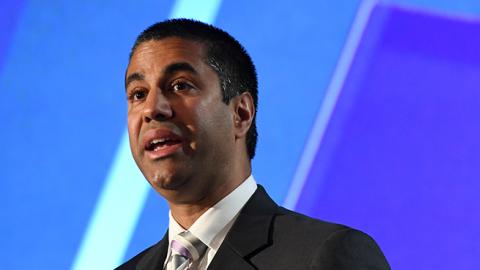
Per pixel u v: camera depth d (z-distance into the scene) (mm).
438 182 6176
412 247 6129
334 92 6387
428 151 6219
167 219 6297
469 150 6191
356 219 6199
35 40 6609
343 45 6445
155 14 6633
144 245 6270
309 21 6520
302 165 6332
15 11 6625
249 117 3799
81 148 6469
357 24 6453
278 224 3602
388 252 6137
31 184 6418
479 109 6227
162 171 3527
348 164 6270
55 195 6402
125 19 6648
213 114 3602
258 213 3676
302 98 6430
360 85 6355
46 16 6648
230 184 3691
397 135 6266
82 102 6539
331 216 6223
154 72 3627
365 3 6473
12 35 6594
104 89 6562
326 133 6340
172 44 3691
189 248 3572
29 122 6496
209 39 3773
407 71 6332
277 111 6430
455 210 6133
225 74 3727
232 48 3857
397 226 6160
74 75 6582
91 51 6613
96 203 6375
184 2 6594
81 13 6660
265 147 6387
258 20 6559
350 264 3301
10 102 6516
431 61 6336
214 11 6562
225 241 3555
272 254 3447
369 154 6262
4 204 6379
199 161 3545
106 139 6488
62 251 6328
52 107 6523
